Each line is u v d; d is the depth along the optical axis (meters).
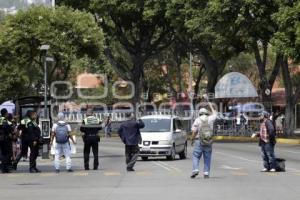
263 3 57.84
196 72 113.31
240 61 108.50
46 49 45.97
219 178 28.98
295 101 67.25
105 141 69.44
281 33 52.78
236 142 65.69
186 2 66.19
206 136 28.89
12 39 50.91
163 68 105.69
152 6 73.25
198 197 21.91
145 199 21.48
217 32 61.78
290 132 67.06
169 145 41.34
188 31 66.25
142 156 42.41
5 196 23.00
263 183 26.64
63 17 51.38
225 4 58.53
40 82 74.31
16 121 40.78
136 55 82.75
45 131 44.09
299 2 52.00
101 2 75.31
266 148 32.53
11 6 57.94
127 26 80.31
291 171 32.69
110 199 21.61
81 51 52.44
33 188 25.73
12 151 35.00
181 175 30.70
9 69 66.56
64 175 31.61
